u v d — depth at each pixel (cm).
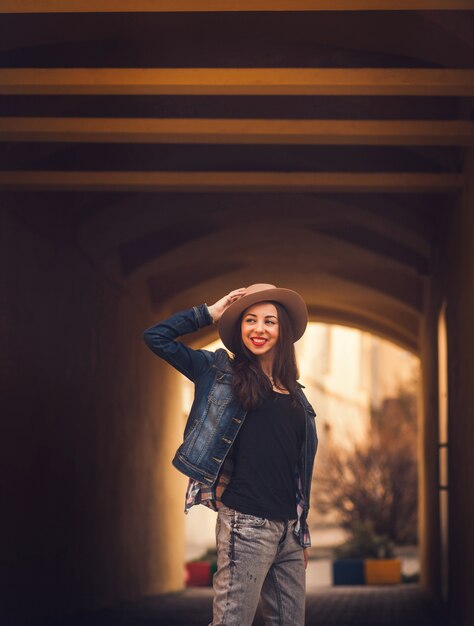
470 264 881
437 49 796
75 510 1166
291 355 451
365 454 2894
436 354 1391
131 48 891
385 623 1101
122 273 1448
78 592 1175
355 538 2266
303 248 1502
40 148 945
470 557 907
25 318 975
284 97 978
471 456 890
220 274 1684
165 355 450
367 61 883
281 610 440
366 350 4084
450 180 937
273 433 434
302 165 1102
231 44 887
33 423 997
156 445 1692
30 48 878
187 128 810
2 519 894
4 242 915
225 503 430
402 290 1761
